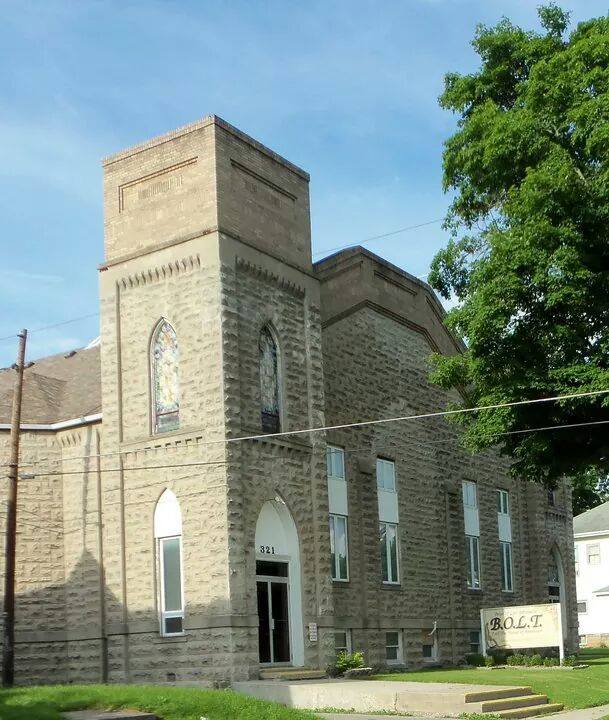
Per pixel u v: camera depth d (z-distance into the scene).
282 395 33.44
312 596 33.06
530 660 39.53
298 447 33.50
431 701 25.25
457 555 43.28
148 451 32.03
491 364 30.69
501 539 47.81
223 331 31.08
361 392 38.91
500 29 33.62
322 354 36.75
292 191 35.53
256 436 30.78
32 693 20.23
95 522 33.06
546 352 30.92
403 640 38.91
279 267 34.16
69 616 33.12
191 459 31.06
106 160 34.56
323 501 34.19
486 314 29.69
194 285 31.91
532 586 49.75
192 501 30.80
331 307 37.97
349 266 39.31
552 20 33.59
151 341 32.78
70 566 33.47
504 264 29.77
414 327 43.06
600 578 76.31
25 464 34.25
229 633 29.31
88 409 34.75
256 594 30.66
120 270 33.53
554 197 29.02
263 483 31.70
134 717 18.56
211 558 30.09
